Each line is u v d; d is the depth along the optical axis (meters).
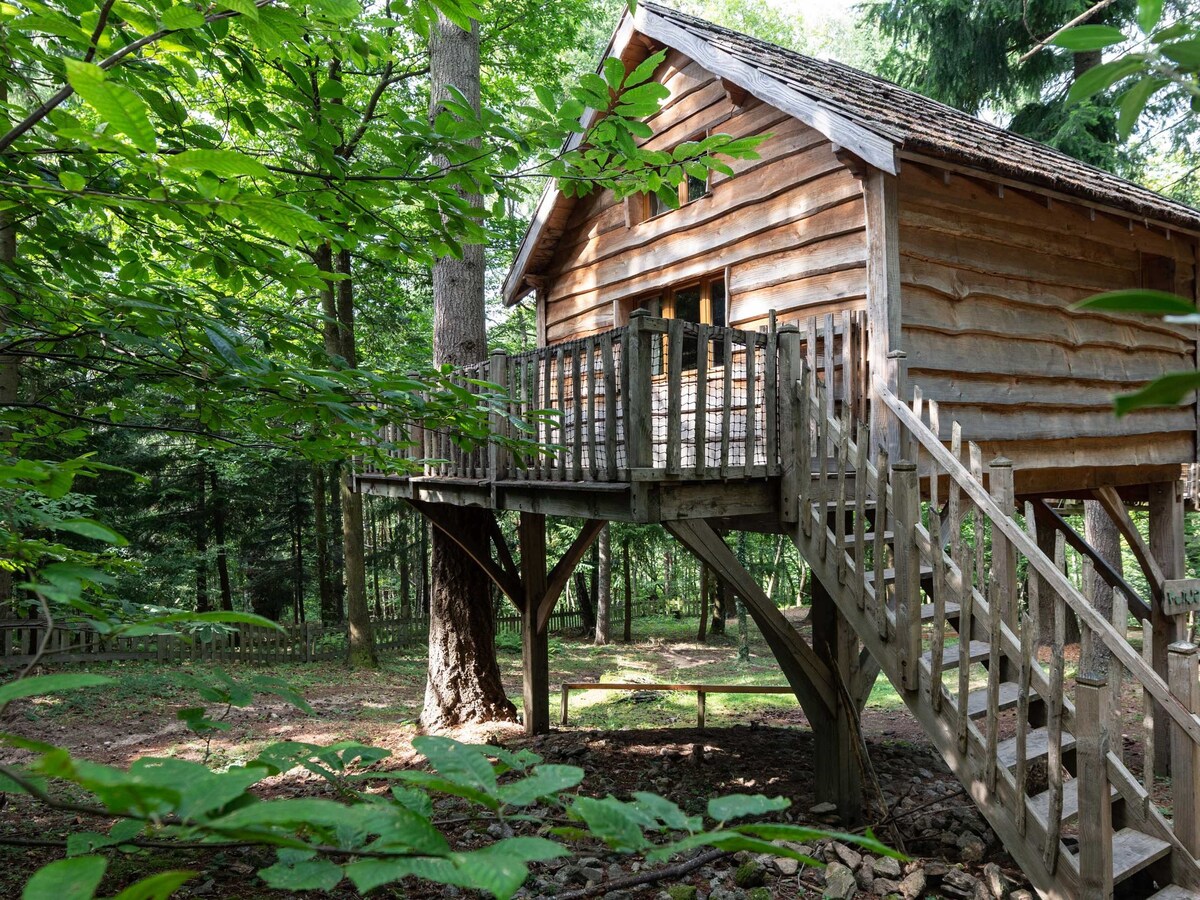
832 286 6.46
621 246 8.94
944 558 4.95
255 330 3.56
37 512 1.58
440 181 3.34
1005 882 4.44
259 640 15.10
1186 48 0.84
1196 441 8.66
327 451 4.02
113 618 1.97
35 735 9.02
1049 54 14.20
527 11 11.12
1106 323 7.64
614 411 5.01
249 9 1.53
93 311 3.10
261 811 0.80
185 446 18.20
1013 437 6.75
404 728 9.34
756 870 4.51
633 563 24.33
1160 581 8.47
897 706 11.34
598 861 4.68
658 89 2.80
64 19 1.50
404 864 0.83
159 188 2.77
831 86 6.96
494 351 6.52
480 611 9.09
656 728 8.94
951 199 6.31
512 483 6.08
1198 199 16.30
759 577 23.91
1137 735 9.37
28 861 4.23
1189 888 3.89
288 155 3.40
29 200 2.45
